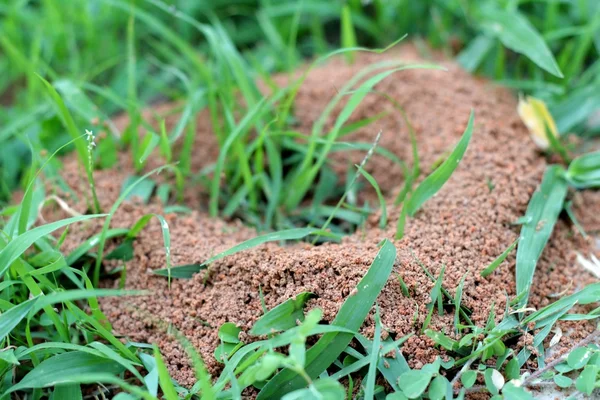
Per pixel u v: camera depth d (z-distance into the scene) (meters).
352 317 0.69
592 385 0.67
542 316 0.71
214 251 0.74
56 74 0.92
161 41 0.95
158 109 0.88
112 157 0.81
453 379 0.69
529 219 0.75
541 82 0.86
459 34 0.92
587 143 0.83
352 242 0.75
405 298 0.71
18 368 0.71
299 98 0.86
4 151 0.84
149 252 0.75
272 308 0.71
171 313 0.73
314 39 0.93
